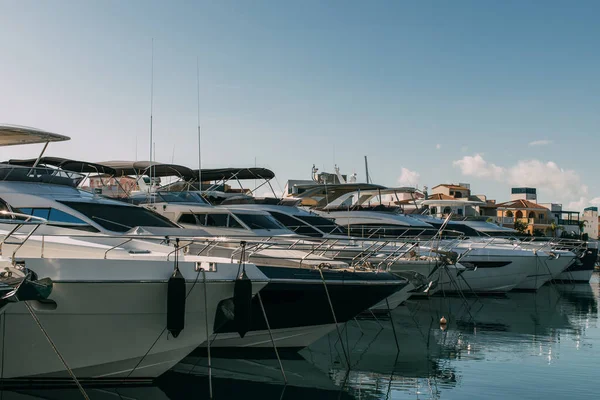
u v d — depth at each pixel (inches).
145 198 900.0
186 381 457.4
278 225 792.9
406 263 767.1
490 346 629.6
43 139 620.4
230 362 516.1
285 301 504.7
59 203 584.4
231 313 422.3
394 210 1183.6
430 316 817.5
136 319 404.8
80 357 403.5
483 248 1051.3
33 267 379.2
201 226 763.4
